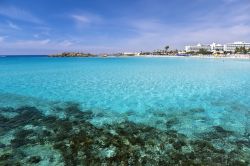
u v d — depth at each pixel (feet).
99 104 35.88
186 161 18.07
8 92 44.57
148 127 25.96
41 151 19.71
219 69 97.45
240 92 45.27
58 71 89.76
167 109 33.32
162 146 20.67
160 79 65.05
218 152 19.75
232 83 56.95
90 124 26.71
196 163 17.80
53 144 21.04
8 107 33.65
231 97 40.81
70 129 24.97
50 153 19.35
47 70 93.81
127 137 22.72
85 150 19.75
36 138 22.40
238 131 24.79
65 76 72.18
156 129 25.32
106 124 26.81
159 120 28.53
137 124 26.96
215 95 42.55
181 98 40.11
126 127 25.86
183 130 25.08
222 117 29.60
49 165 17.56
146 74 78.64
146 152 19.52
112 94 43.34
